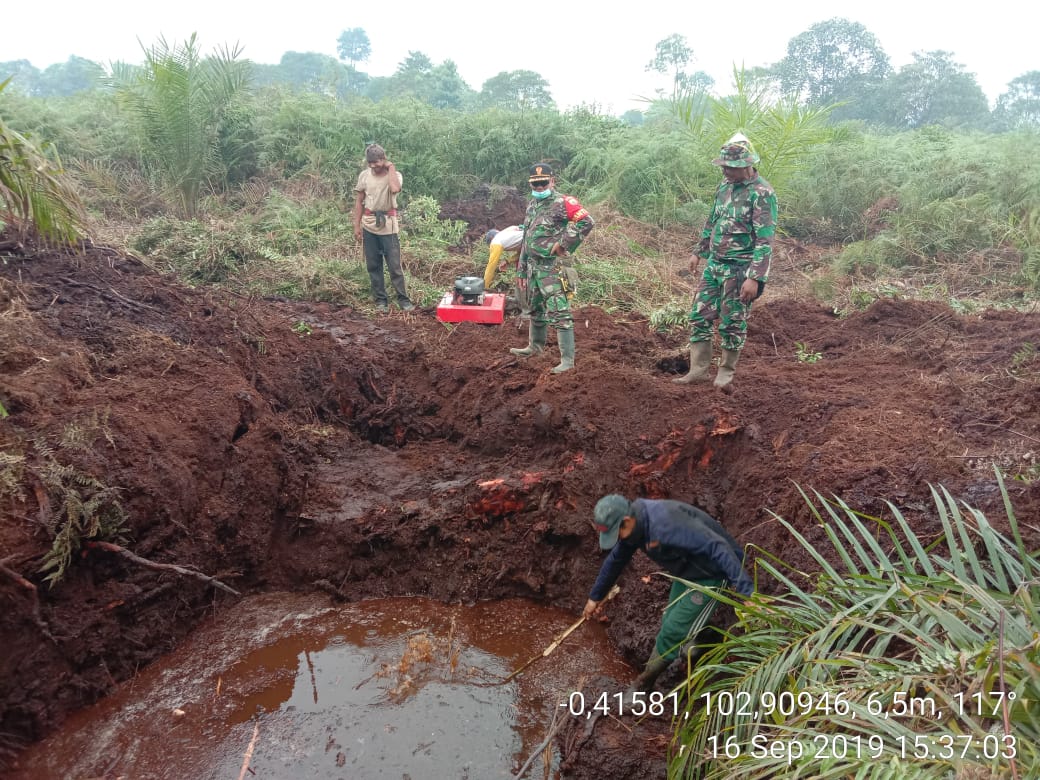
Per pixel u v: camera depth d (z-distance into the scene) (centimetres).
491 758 379
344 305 802
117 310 577
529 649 469
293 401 629
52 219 503
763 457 478
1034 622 238
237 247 843
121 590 423
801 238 1155
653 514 368
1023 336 584
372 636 477
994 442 427
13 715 371
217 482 500
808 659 271
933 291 833
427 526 527
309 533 533
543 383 600
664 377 622
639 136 1370
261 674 436
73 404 463
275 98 1450
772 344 692
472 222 1173
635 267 902
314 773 366
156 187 1173
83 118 1379
